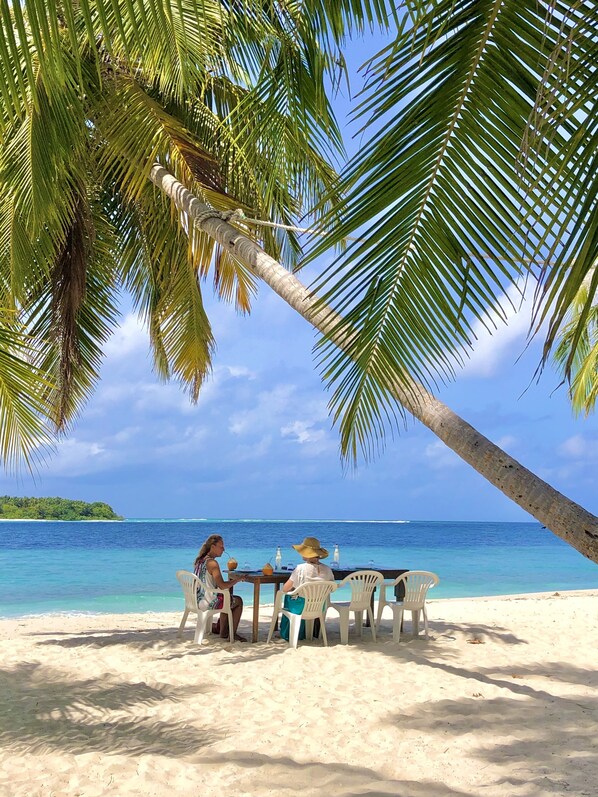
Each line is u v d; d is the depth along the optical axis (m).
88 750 4.69
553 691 6.30
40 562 29.53
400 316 2.90
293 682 6.43
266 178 7.81
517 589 20.59
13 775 4.25
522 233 2.56
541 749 4.73
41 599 16.53
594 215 2.05
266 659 7.36
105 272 10.96
